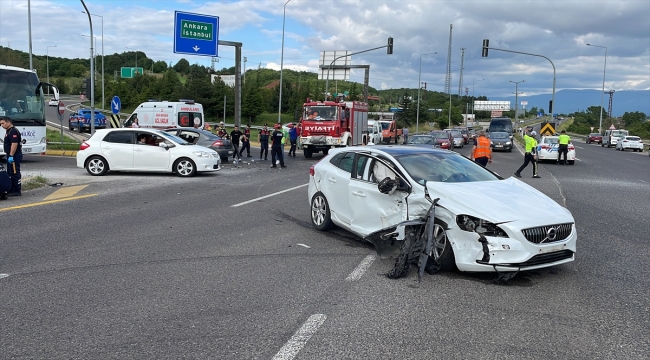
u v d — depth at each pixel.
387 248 6.73
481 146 17.05
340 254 7.20
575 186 16.11
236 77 29.30
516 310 5.09
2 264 6.50
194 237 8.16
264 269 6.44
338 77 51.81
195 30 27.89
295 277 6.11
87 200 11.53
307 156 27.22
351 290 5.65
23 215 9.67
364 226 7.42
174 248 7.43
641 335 4.52
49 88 19.02
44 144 19.30
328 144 26.41
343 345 4.24
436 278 6.11
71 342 4.26
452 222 6.02
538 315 4.97
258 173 18.53
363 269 6.46
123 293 5.47
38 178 13.70
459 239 5.95
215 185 14.71
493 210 5.86
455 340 4.36
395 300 5.34
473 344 4.29
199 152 16.62
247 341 4.30
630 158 35.50
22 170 17.23
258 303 5.21
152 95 73.06
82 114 44.53
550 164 26.38
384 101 146.12
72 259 6.77
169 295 5.42
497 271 5.75
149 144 16.36
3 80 18.08
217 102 65.31
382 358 4.01
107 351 4.10
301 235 8.39
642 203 12.55
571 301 5.38
